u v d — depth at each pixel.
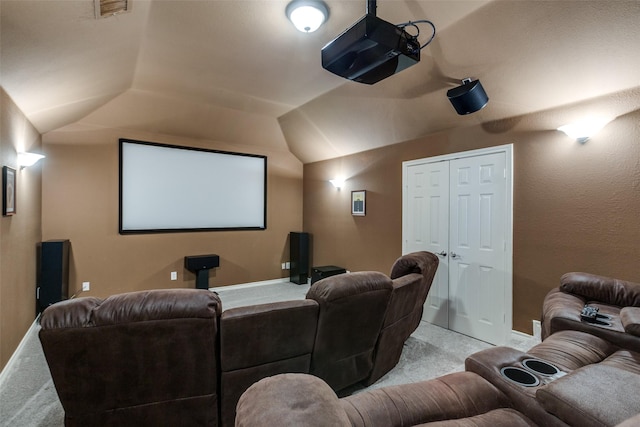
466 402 1.27
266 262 5.87
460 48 2.66
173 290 1.57
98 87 3.32
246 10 2.27
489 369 1.46
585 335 1.99
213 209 5.30
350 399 1.23
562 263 2.82
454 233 3.65
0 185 2.43
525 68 2.64
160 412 1.61
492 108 3.18
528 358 1.57
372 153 4.77
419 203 4.07
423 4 2.20
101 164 4.38
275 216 5.98
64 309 1.37
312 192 6.04
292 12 2.23
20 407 2.12
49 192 4.05
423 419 1.16
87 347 1.39
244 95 4.04
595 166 2.62
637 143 2.41
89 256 4.30
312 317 1.84
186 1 2.16
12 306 2.73
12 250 2.73
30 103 2.93
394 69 2.10
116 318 1.39
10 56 2.10
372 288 2.00
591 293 2.41
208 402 1.68
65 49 2.30
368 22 1.74
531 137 3.02
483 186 3.38
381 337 2.32
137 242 4.64
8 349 2.62
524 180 3.07
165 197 4.86
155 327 1.45
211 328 1.54
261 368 1.78
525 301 3.07
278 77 3.48
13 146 2.74
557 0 2.07
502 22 2.33
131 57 2.93
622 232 2.49
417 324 3.18
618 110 2.49
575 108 2.72
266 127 5.27
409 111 3.72
